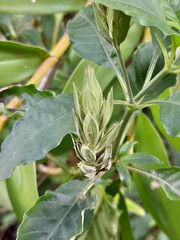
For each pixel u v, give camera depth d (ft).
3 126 0.83
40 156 0.58
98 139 0.50
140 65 0.85
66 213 0.60
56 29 1.28
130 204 1.33
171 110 0.56
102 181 0.66
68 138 0.80
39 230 0.57
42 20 1.34
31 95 0.78
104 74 0.88
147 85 0.62
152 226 1.63
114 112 0.88
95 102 0.48
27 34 1.37
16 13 0.96
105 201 0.94
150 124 0.88
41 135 0.59
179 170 0.66
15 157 0.58
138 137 0.90
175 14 0.61
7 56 0.94
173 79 0.72
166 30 0.49
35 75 0.95
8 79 0.93
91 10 0.79
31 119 0.61
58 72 1.30
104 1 0.47
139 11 0.48
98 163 0.53
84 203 0.62
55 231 0.58
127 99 0.64
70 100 0.63
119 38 0.55
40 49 0.95
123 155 0.68
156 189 0.87
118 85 0.88
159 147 0.86
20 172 0.81
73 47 0.76
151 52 0.84
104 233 0.90
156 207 0.88
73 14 1.30
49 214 0.59
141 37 0.95
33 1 0.97
